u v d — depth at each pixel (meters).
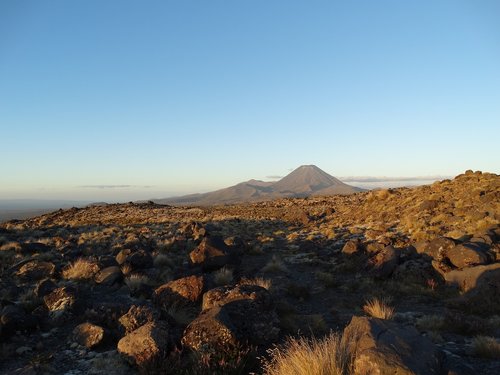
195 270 18.77
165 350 8.43
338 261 22.28
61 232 40.41
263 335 9.69
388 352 6.17
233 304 10.04
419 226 26.86
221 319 8.68
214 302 10.36
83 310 12.30
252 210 65.31
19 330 10.71
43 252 25.39
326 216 47.19
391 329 6.98
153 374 7.88
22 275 18.20
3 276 18.45
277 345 9.48
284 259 24.34
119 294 15.57
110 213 69.25
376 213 39.12
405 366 5.87
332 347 7.02
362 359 6.17
